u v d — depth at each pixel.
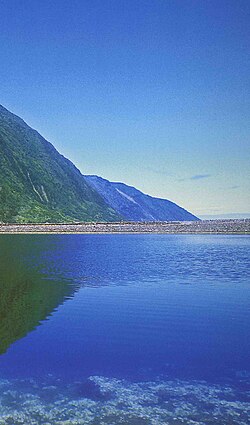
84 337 21.56
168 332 22.64
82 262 55.50
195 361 18.38
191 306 28.41
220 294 32.69
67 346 20.16
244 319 25.23
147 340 21.23
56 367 17.61
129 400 14.76
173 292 33.56
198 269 48.19
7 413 13.73
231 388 15.78
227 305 28.88
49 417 13.51
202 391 15.49
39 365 17.80
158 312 26.92
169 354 19.30
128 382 16.23
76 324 23.92
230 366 17.89
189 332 22.56
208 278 41.09
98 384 15.99
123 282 38.34
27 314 26.16
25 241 101.75
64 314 26.19
